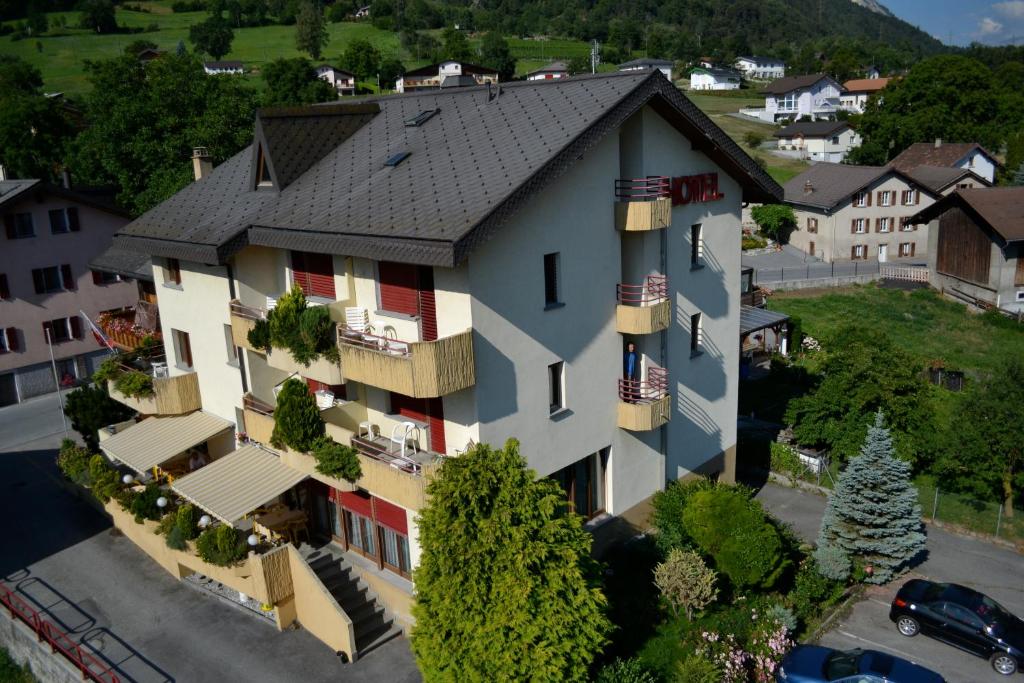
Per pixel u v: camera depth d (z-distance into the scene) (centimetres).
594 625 1864
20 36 16700
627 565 2578
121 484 3084
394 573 2467
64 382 5047
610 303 2475
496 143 2330
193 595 2727
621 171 2503
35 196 4775
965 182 7975
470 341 2006
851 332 3534
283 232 2341
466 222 1925
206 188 3144
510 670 1770
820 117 14938
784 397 4362
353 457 2266
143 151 6212
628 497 2688
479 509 1803
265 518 2639
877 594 2602
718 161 2808
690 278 2786
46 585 2828
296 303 2327
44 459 3969
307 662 2319
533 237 2166
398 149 2603
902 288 6481
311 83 10888
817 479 3291
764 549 2400
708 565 2509
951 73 10381
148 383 3053
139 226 3005
